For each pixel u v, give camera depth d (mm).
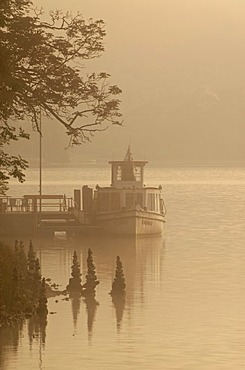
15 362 95625
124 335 108688
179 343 104875
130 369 93312
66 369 92938
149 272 164375
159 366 94562
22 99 122938
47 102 126750
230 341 105750
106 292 139125
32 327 112000
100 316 119875
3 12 115500
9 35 120875
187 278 155625
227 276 157500
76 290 138500
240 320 117812
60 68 124812
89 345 103250
